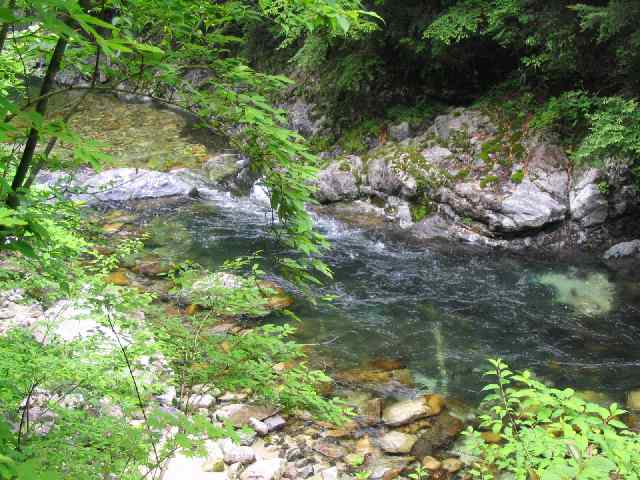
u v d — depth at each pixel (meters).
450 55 10.63
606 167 8.06
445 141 9.66
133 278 6.23
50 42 1.82
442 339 5.54
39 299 4.40
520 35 9.09
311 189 2.22
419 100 11.38
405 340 5.51
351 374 4.84
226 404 4.07
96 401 2.64
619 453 1.96
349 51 12.30
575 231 8.13
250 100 1.97
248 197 10.37
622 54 7.63
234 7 1.92
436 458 3.72
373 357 5.16
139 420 3.14
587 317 6.03
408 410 4.24
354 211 9.64
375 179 9.67
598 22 7.65
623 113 7.32
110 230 8.19
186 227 8.63
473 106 10.02
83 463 1.99
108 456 2.04
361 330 5.68
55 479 1.00
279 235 2.30
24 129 1.45
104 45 1.02
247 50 15.63
